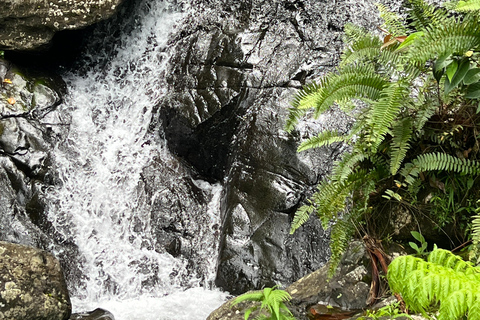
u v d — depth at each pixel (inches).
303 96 112.8
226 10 210.1
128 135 206.8
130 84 217.2
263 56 189.8
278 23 196.9
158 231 183.2
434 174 116.3
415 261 76.7
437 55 95.1
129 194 192.9
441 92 109.6
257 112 177.9
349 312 112.8
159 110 200.5
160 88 207.9
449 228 116.6
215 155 190.9
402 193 120.4
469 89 98.3
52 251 177.9
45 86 204.7
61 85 212.4
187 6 219.0
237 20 205.0
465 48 91.6
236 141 181.3
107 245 185.0
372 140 102.0
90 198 193.2
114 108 214.7
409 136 107.3
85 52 226.4
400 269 76.2
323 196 115.4
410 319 93.1
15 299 123.3
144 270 177.6
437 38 90.9
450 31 90.8
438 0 155.0
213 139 188.4
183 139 193.6
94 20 198.2
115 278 178.1
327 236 151.9
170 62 210.5
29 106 196.7
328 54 182.1
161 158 199.0
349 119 160.9
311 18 192.5
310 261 151.3
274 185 162.4
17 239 173.8
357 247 123.0
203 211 186.5
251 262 157.5
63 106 206.1
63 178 191.6
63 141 198.1
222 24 206.8
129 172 197.5
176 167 196.5
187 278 173.8
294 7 197.8
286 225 157.2
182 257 177.6
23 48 199.8
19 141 187.5
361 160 116.9
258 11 203.0
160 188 190.7
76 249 182.2
